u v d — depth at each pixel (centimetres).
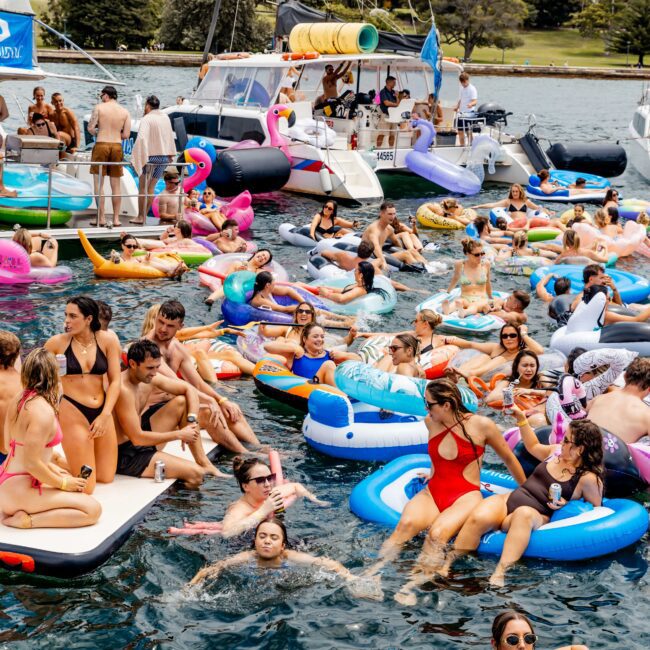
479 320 1248
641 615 615
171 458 788
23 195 1611
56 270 1382
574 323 1130
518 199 1945
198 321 1230
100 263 1404
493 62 8262
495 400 955
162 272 1429
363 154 2234
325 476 822
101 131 1600
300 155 2169
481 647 577
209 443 859
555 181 2338
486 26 8312
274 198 2167
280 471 806
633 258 1673
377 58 2309
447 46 9106
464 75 2591
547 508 704
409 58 2356
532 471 783
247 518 713
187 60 6225
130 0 7006
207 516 738
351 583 643
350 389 848
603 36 9088
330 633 590
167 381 813
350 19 5244
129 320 1214
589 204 2230
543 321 1284
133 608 614
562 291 1315
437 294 1346
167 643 578
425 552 677
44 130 1930
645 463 784
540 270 1474
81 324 721
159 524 721
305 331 998
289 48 2461
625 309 1198
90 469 718
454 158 2434
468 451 702
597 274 1231
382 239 1559
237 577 647
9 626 592
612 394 841
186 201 1750
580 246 1612
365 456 852
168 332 852
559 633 593
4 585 640
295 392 941
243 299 1212
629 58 8981
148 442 778
